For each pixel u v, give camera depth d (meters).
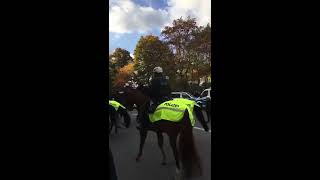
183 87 45.22
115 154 9.67
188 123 6.48
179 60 48.06
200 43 47.31
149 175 7.29
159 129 6.74
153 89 6.76
